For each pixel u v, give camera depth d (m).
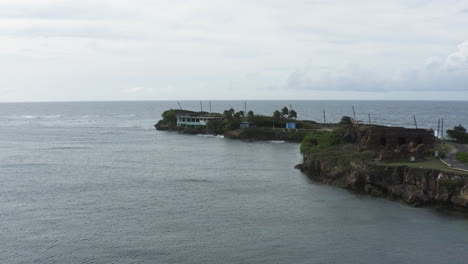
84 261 60.56
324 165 112.81
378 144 119.62
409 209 83.81
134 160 144.50
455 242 67.00
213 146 186.75
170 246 65.62
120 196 93.75
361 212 82.00
